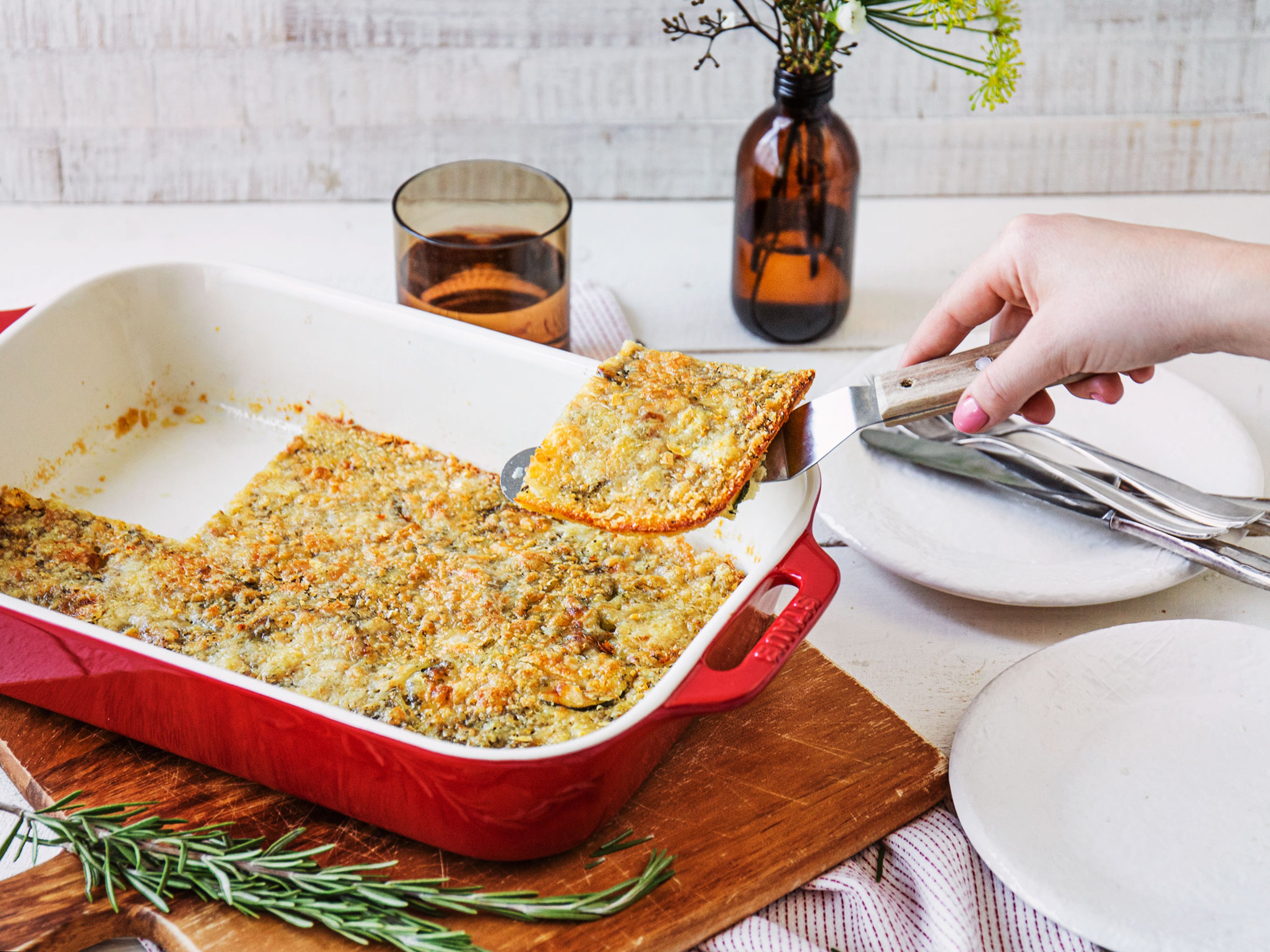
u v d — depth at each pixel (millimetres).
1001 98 1672
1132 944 1076
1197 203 2357
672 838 1211
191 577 1433
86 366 1653
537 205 1904
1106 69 2305
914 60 2295
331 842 1213
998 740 1261
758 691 1080
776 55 2281
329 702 1260
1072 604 1416
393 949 1105
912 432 1632
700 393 1309
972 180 2393
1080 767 1242
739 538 1475
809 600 1172
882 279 2146
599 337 1949
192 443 1726
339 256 2203
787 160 1804
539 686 1262
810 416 1320
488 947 1105
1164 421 1714
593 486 1238
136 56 2246
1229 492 1591
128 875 1130
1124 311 1293
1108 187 2393
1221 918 1104
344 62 2275
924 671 1436
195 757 1273
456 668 1293
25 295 2039
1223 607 1493
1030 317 1566
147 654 1119
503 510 1549
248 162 2361
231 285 1678
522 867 1191
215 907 1141
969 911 1139
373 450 1662
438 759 1044
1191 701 1308
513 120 2342
